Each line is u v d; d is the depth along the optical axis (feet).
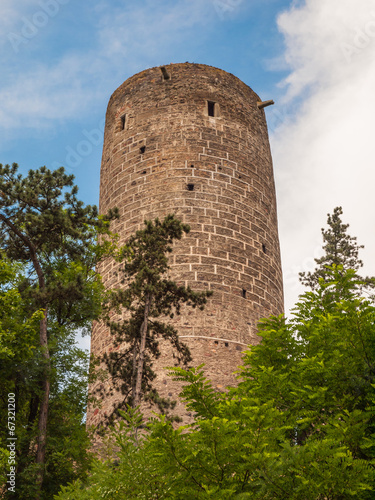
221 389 83.87
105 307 80.12
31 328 65.87
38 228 74.43
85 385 72.23
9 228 75.10
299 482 33.91
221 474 34.78
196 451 34.47
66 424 68.80
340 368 42.22
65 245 77.71
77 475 64.64
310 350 46.09
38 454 62.59
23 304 71.51
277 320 51.26
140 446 40.83
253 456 33.71
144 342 67.51
